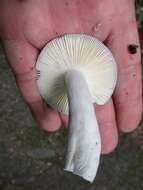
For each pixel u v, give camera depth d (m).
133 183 0.37
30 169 0.37
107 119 0.29
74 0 0.27
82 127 0.24
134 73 0.28
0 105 0.39
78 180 0.37
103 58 0.26
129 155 0.38
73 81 0.26
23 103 0.39
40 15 0.27
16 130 0.38
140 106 0.29
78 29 0.28
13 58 0.28
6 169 0.37
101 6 0.28
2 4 0.27
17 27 0.27
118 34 0.28
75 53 0.26
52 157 0.38
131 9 0.28
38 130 0.38
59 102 0.28
